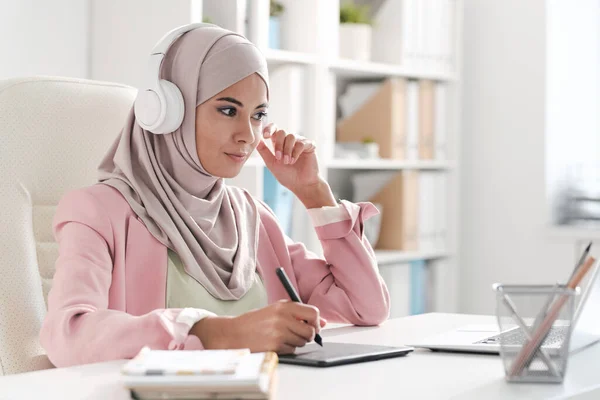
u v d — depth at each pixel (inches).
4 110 77.5
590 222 163.8
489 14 167.6
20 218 76.2
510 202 165.6
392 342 67.0
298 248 87.1
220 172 77.7
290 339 56.7
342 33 145.6
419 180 158.6
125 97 85.6
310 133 135.8
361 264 81.3
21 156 77.4
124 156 77.0
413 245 157.2
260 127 80.0
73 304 65.1
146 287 73.1
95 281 67.9
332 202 85.6
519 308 50.2
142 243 73.6
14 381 50.1
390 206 156.4
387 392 47.5
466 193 170.6
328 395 46.6
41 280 78.3
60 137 79.9
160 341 57.5
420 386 49.2
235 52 76.9
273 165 86.0
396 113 153.0
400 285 154.5
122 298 71.5
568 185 167.5
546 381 50.3
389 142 152.6
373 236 152.9
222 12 122.9
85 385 48.9
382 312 79.6
